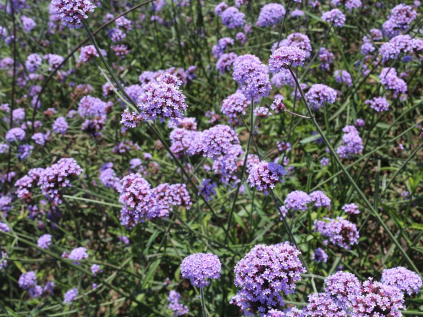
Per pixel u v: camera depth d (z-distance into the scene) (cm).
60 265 72
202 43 103
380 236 68
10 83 105
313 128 75
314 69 92
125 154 77
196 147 54
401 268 46
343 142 66
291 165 66
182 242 64
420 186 70
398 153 75
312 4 90
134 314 66
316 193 57
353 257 61
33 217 73
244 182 61
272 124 79
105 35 104
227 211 72
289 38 63
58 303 68
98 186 75
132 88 71
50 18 110
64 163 53
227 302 62
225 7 87
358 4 69
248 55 50
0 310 60
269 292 44
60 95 102
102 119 72
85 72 102
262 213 60
